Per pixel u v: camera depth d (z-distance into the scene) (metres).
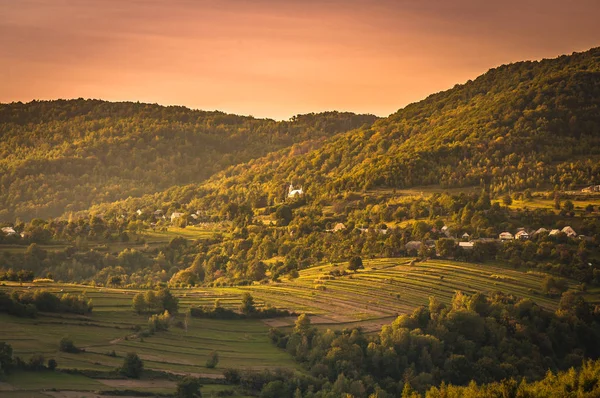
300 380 176.88
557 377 174.62
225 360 188.75
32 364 159.12
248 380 174.00
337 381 176.50
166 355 185.50
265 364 190.00
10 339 177.25
